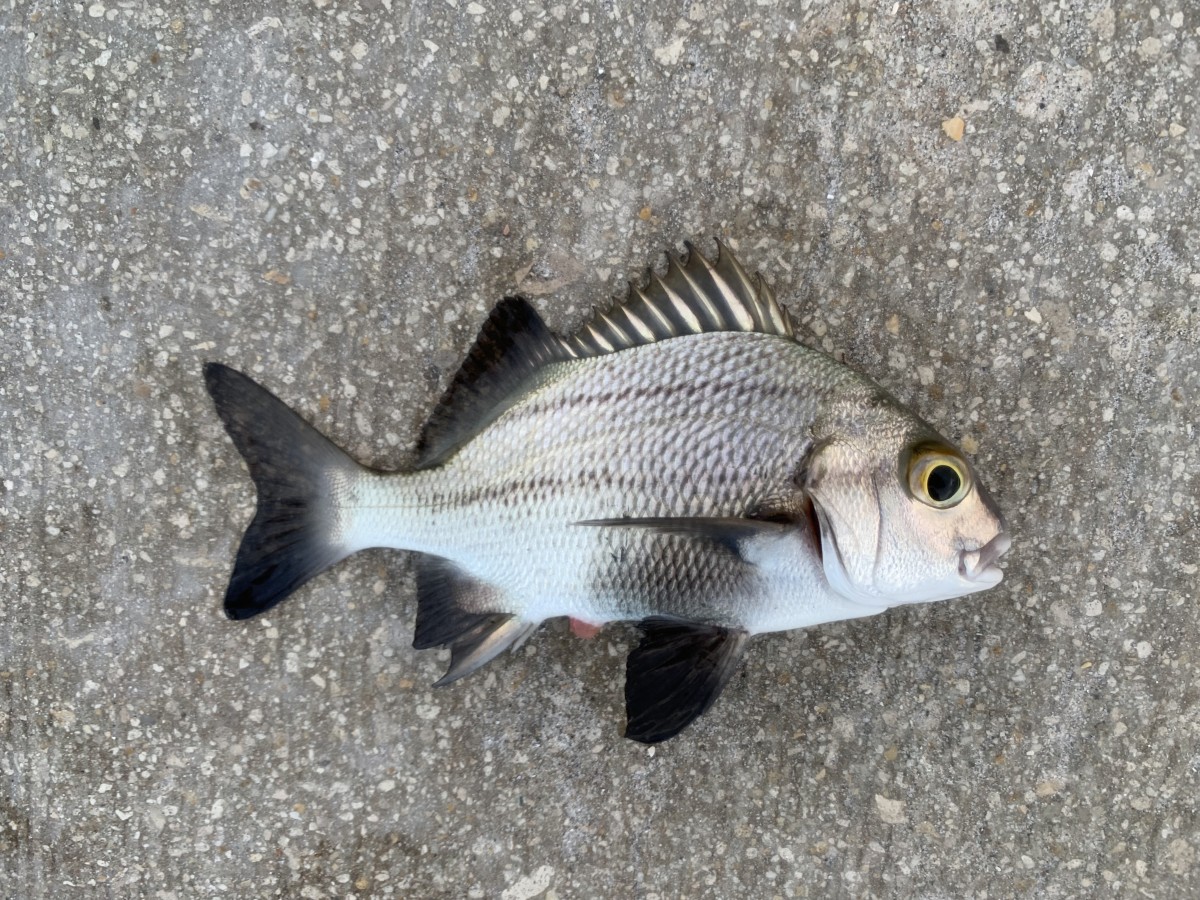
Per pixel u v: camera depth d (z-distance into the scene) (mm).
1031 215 256
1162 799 268
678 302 230
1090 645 265
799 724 267
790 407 219
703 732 267
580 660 264
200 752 263
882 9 250
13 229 252
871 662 266
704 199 256
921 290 258
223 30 248
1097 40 250
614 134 254
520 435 228
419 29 250
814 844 269
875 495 214
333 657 262
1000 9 250
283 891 266
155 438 256
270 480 236
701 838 269
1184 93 251
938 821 268
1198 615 265
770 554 218
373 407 258
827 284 258
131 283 254
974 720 267
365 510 234
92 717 261
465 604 236
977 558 215
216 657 260
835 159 255
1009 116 253
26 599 259
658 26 251
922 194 256
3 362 254
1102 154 254
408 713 264
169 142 251
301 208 253
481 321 257
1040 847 269
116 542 258
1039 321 259
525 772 266
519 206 255
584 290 257
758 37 251
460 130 253
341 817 265
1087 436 261
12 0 246
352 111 251
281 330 255
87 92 249
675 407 222
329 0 248
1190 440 261
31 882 263
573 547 226
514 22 250
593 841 269
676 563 222
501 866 268
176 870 264
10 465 256
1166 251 256
